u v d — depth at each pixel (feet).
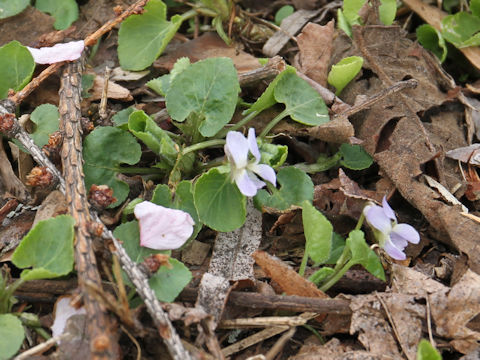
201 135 1.12
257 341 1.00
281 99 1.12
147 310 0.94
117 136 1.09
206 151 1.15
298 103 1.12
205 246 1.07
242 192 1.02
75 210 0.97
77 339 0.94
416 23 1.33
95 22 1.25
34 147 1.04
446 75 1.20
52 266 0.95
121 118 1.13
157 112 1.16
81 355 0.93
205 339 0.95
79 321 0.95
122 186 1.08
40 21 1.23
